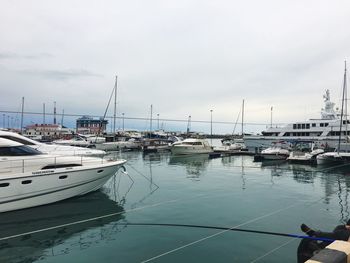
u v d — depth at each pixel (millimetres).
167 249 8953
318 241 5727
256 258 8289
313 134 42969
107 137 54906
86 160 15062
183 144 43125
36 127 78562
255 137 47844
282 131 45906
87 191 14641
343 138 39219
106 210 13016
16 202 12047
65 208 13133
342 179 22469
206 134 117938
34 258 8484
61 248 9148
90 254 8703
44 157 13633
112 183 19688
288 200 15219
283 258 8273
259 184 19922
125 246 9227
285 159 35938
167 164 31875
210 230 10531
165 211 12969
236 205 14078
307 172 26281
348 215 12477
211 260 8195
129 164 31547
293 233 10188
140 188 18078
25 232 10375
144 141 54500
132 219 11852
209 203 14445
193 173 25016
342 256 3662
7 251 8953
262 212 12859
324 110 44812
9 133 17578
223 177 22969
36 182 12383
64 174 13250
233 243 9344
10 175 11664
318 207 13797
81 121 97375
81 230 10648
